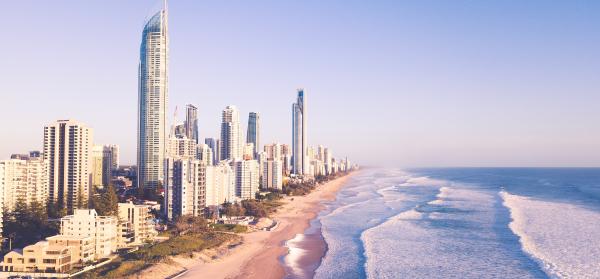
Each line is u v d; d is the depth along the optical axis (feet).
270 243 453.99
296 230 534.37
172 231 499.92
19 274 318.04
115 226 400.88
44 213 510.58
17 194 552.00
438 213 637.71
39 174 603.26
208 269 351.05
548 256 362.12
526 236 443.73
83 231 376.27
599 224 507.30
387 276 320.29
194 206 596.29
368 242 436.76
